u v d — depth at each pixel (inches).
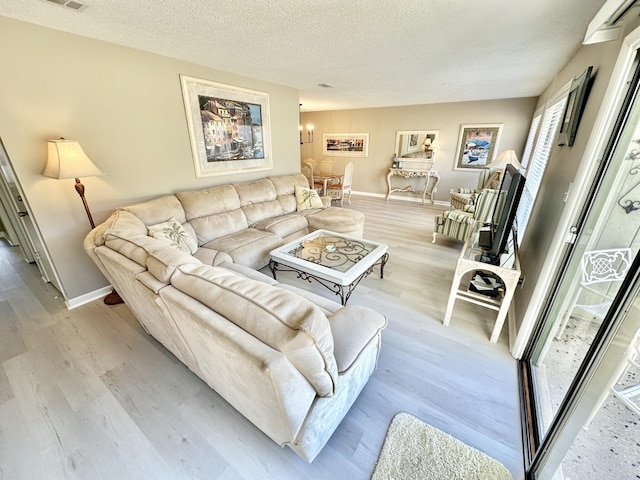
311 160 296.8
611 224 57.0
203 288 44.0
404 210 237.9
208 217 122.5
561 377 67.2
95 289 103.9
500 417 59.4
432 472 48.9
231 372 42.6
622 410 41.7
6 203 117.2
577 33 81.0
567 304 65.0
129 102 102.2
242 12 71.4
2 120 77.4
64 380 68.0
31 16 73.7
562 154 79.6
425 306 99.7
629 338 32.8
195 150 127.4
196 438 54.8
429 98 211.8
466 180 243.4
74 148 83.0
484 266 77.3
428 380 68.8
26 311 95.9
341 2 66.2
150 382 67.4
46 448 53.2
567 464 44.3
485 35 85.7
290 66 122.5
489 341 82.3
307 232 144.9
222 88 132.1
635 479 41.7
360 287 112.6
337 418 52.5
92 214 99.6
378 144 276.5
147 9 69.9
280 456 51.8
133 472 49.3
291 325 35.4
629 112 48.9
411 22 76.9
